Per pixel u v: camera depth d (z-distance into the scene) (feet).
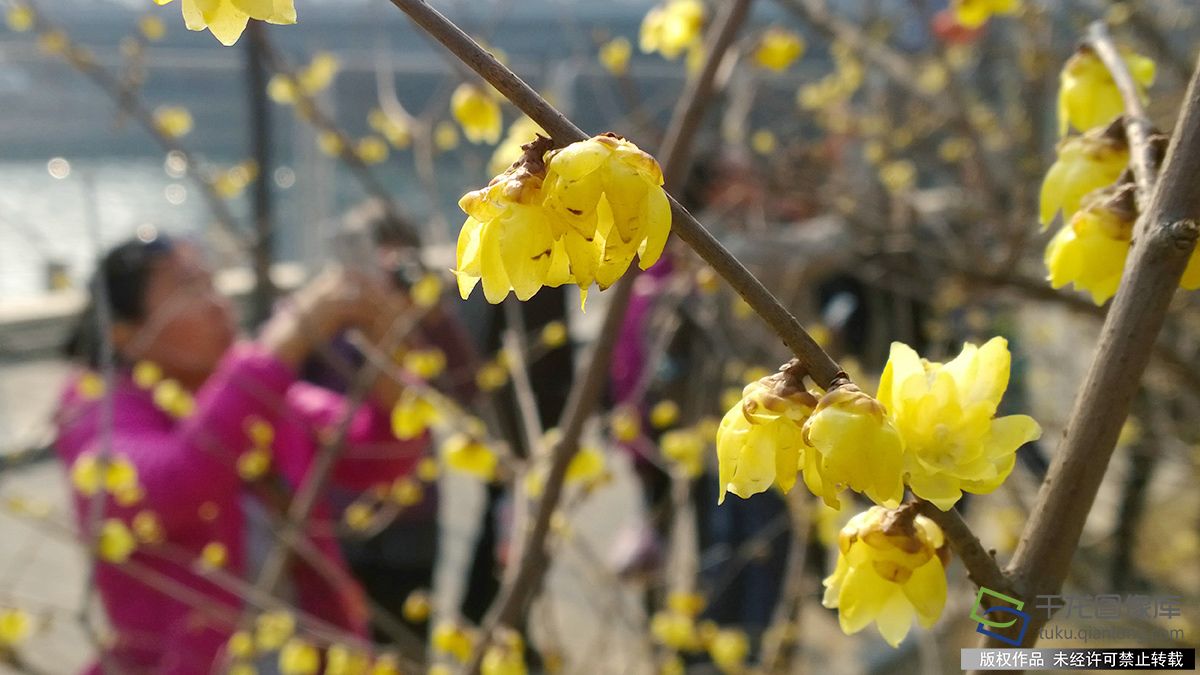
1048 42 10.43
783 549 10.34
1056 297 8.70
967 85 12.80
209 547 7.09
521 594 4.75
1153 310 2.10
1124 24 9.30
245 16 1.92
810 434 1.86
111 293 8.05
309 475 8.57
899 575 2.23
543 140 1.90
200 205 11.87
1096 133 2.86
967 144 10.77
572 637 9.57
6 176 11.05
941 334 10.67
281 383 8.02
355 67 11.55
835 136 12.21
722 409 8.67
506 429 9.76
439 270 8.68
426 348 9.24
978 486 2.01
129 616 7.58
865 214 10.60
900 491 1.84
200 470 7.51
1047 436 12.19
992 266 9.00
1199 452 10.69
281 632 7.04
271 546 8.70
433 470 8.82
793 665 9.63
